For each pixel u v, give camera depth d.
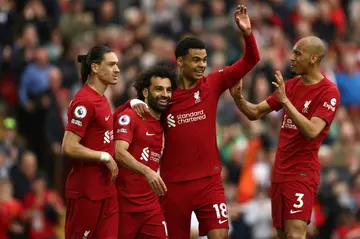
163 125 30.38
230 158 46.91
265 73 52.12
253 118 31.05
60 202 44.16
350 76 55.69
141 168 29.14
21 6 51.75
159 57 51.66
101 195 29.17
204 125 30.16
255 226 44.25
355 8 65.25
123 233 30.17
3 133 47.31
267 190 45.72
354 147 49.94
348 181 48.06
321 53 30.19
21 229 41.84
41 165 47.00
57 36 51.34
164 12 56.69
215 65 51.75
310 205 30.09
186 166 30.12
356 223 46.25
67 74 48.66
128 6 57.34
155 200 30.36
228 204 44.81
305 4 62.06
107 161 28.64
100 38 51.47
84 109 28.81
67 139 28.72
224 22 56.72
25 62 48.84
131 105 30.03
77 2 54.41
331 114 29.97
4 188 41.75
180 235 30.50
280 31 57.75
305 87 30.42
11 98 49.06
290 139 30.23
